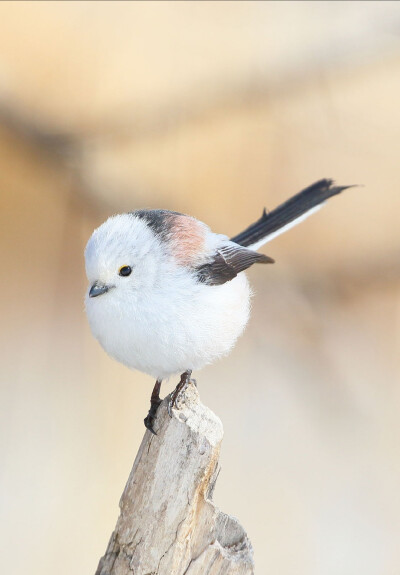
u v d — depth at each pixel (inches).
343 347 493.0
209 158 482.6
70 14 482.3
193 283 280.5
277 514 405.4
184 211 475.5
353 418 462.0
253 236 357.4
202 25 490.0
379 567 391.9
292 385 468.1
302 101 488.1
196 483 217.8
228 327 290.7
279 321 494.3
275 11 492.4
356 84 499.5
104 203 478.9
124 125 479.2
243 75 484.4
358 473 434.0
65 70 479.2
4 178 474.9
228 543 218.4
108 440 412.5
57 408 422.6
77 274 471.8
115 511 389.4
